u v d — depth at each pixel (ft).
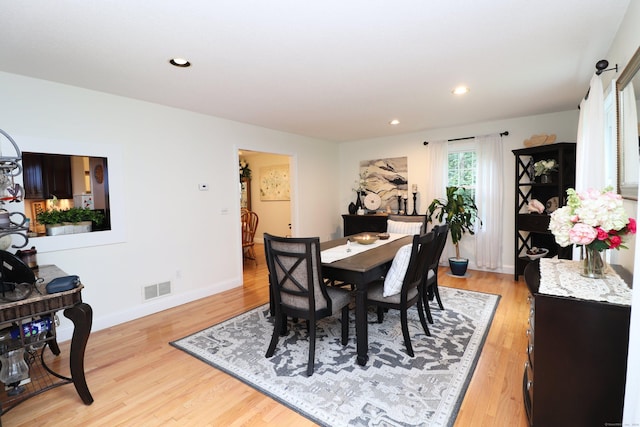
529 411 5.18
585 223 5.03
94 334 9.36
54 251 8.86
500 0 5.36
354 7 5.45
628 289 4.79
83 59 7.30
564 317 4.60
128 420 5.78
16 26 5.83
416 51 7.23
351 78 8.84
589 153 7.17
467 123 15.08
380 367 7.34
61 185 9.87
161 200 11.23
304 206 17.78
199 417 5.83
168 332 9.45
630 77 5.49
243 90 9.67
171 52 7.04
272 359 7.80
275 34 6.33
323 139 18.86
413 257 7.62
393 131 16.75
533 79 9.18
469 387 6.55
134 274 10.54
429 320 9.66
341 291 8.43
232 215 13.70
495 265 15.01
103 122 9.73
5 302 5.17
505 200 14.85
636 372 3.69
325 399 6.26
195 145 12.25
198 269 12.44
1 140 7.95
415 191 17.17
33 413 5.97
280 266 7.49
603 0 5.42
